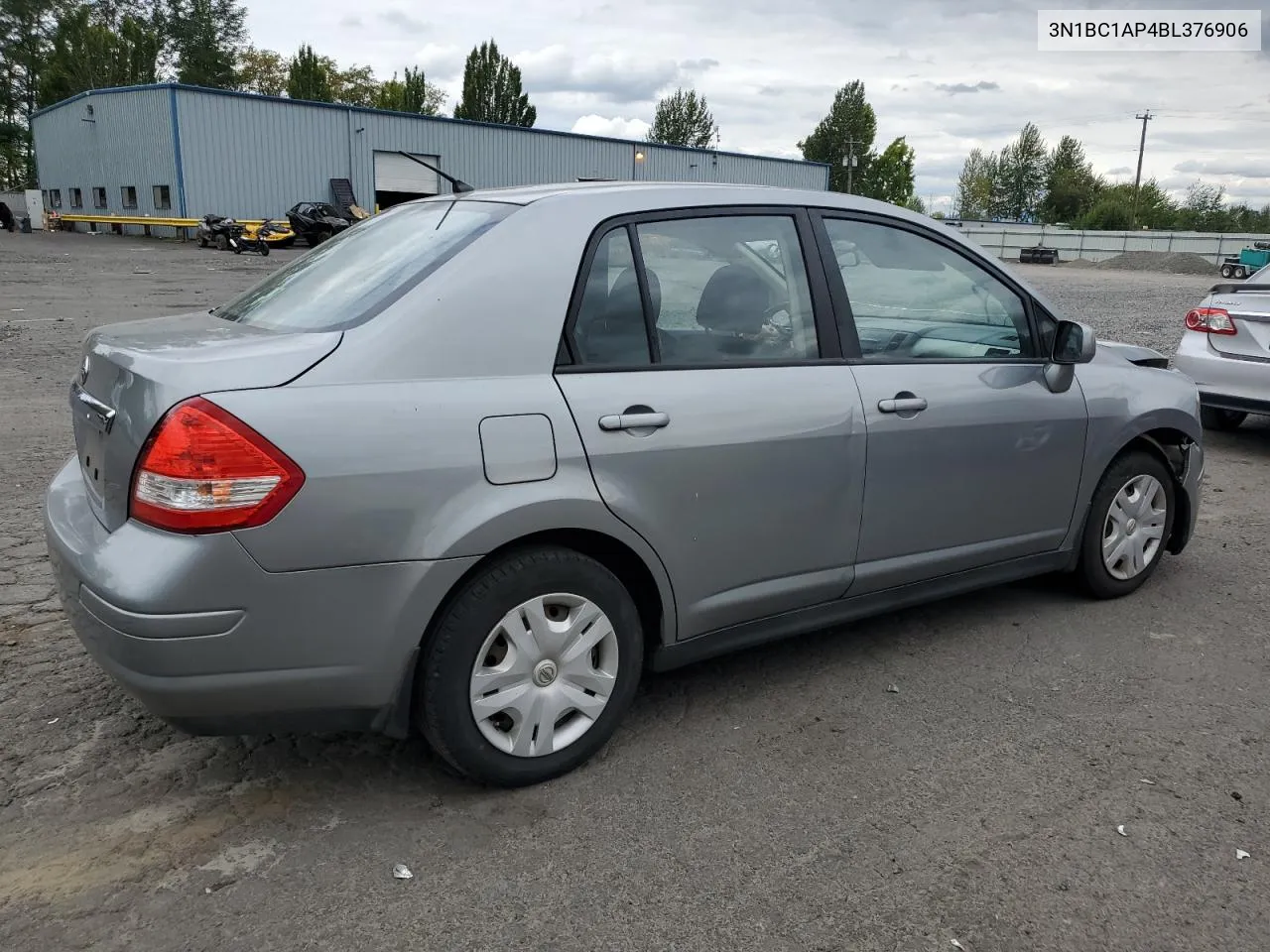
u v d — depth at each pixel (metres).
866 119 102.19
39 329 12.34
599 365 2.93
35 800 2.80
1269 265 7.64
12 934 2.28
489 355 2.74
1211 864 2.64
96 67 65.56
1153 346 13.45
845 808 2.87
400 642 2.61
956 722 3.40
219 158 37.09
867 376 3.49
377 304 2.74
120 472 2.54
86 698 3.38
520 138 44.47
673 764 3.10
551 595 2.85
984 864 2.62
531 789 2.93
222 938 2.29
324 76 80.31
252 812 2.79
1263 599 4.61
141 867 2.53
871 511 3.53
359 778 2.97
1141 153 84.50
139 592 2.37
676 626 3.17
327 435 2.47
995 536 3.98
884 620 4.31
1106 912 2.45
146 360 2.55
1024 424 3.92
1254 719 3.46
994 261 4.01
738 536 3.21
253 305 3.22
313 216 32.59
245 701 2.50
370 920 2.36
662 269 3.12
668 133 101.81
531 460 2.73
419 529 2.58
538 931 2.34
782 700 3.54
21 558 4.62
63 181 47.69
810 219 3.51
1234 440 8.27
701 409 3.06
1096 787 3.00
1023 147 115.50
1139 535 4.55
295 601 2.47
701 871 2.57
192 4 73.31
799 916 2.41
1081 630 4.21
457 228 3.04
